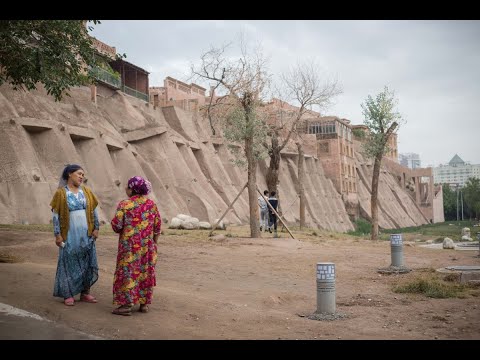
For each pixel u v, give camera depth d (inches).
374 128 1223.5
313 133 3184.1
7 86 1332.4
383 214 3663.9
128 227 313.3
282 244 819.4
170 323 307.3
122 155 1641.2
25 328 265.4
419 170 4554.6
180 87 2458.2
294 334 304.8
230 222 1956.2
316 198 2837.1
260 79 1040.8
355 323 338.0
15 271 381.7
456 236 1541.6
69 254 311.6
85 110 1562.5
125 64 1966.0
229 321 327.9
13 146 1220.5
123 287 308.8
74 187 318.3
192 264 582.6
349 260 665.0
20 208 1153.4
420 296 438.3
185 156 2037.4
